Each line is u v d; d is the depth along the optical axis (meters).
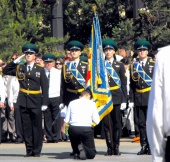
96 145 39.75
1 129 43.47
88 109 31.84
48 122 42.38
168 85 14.55
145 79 34.00
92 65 33.94
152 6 51.59
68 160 32.03
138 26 52.34
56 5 50.59
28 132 33.97
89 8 68.50
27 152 34.19
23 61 37.00
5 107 43.25
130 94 34.81
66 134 42.16
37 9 67.06
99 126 44.31
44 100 34.00
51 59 42.06
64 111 41.41
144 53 34.28
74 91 34.00
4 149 38.56
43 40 65.75
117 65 34.12
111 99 33.44
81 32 72.81
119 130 33.91
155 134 14.59
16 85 42.62
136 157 33.03
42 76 33.97
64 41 60.81
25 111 33.91
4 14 59.62
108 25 68.81
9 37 56.88
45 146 40.12
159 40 51.28
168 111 14.55
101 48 34.22
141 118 34.12
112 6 67.50
